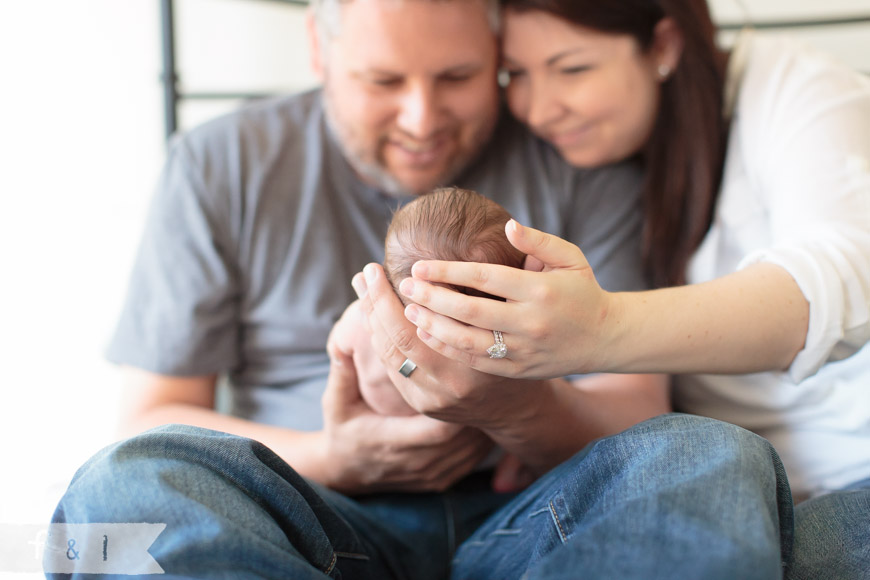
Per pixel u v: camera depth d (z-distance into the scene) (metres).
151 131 1.87
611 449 0.73
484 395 0.85
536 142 1.31
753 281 0.90
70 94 1.80
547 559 0.61
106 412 1.70
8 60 1.74
